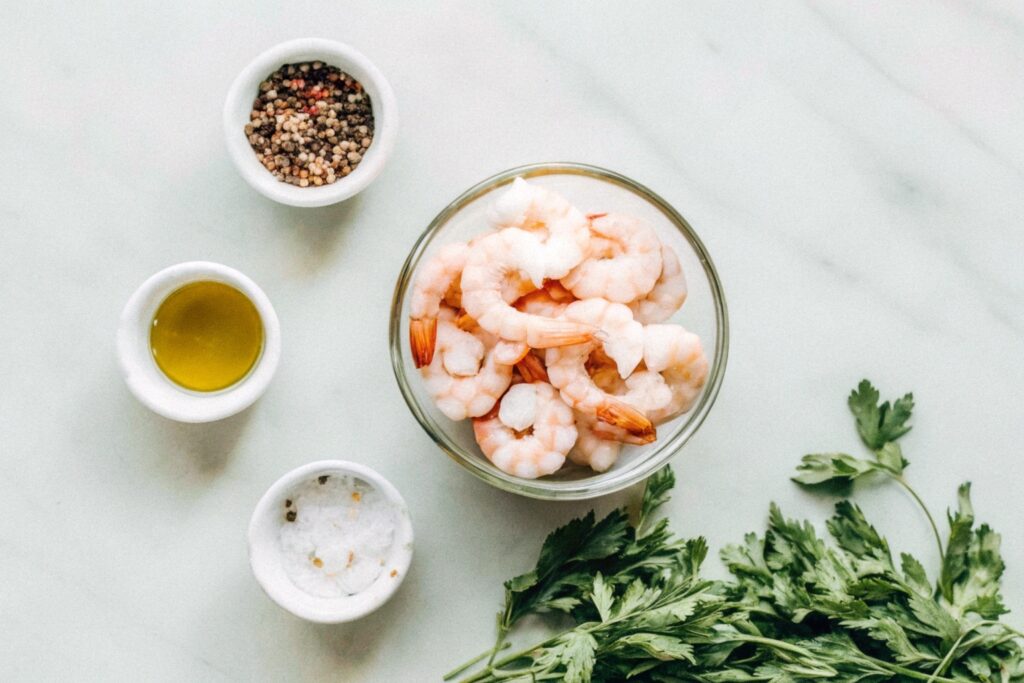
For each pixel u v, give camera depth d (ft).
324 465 2.06
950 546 2.12
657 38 2.17
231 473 2.17
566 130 2.17
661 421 2.02
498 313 1.91
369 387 2.16
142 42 2.15
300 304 2.16
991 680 2.08
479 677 2.04
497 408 2.00
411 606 2.17
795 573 2.13
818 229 2.18
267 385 2.08
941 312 2.19
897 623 2.05
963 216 2.19
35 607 2.16
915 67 2.18
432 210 2.16
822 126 2.18
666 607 1.98
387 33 2.15
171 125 2.16
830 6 2.18
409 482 2.16
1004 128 2.18
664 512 2.18
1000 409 2.19
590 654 1.94
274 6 2.15
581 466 2.03
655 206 2.00
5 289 2.16
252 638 2.17
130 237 2.16
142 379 2.08
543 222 1.95
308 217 2.16
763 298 2.18
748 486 2.18
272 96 2.11
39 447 2.17
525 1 2.16
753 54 2.17
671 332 1.92
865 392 2.16
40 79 2.15
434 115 2.16
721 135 2.17
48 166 2.15
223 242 2.16
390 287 2.16
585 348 1.94
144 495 2.17
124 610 2.17
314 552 2.10
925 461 2.20
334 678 2.17
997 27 2.18
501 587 2.17
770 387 2.18
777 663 2.05
